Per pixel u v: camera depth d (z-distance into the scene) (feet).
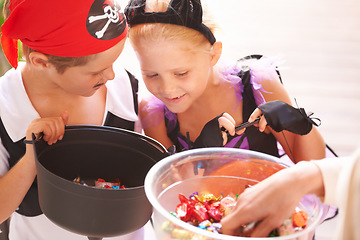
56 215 2.63
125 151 3.21
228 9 16.03
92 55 3.09
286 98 4.21
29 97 3.62
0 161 3.61
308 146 3.94
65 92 3.68
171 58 3.37
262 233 2.19
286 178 2.21
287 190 2.18
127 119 3.92
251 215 2.18
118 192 2.46
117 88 3.91
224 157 2.75
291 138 4.06
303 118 3.37
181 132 4.14
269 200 2.17
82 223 2.57
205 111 4.17
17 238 3.80
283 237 2.09
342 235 1.60
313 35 14.52
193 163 2.71
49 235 3.77
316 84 11.56
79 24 2.99
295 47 13.50
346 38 14.53
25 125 3.59
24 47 3.34
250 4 16.80
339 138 9.34
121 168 3.28
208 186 2.80
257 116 3.48
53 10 2.97
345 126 9.80
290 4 17.31
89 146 3.25
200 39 3.50
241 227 2.27
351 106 10.66
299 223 2.33
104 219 2.54
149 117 4.11
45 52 3.11
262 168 2.76
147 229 6.50
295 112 3.37
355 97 11.11
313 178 2.22
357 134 9.55
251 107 4.19
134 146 3.16
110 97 3.85
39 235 3.77
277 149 4.25
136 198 2.53
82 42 3.03
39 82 3.59
